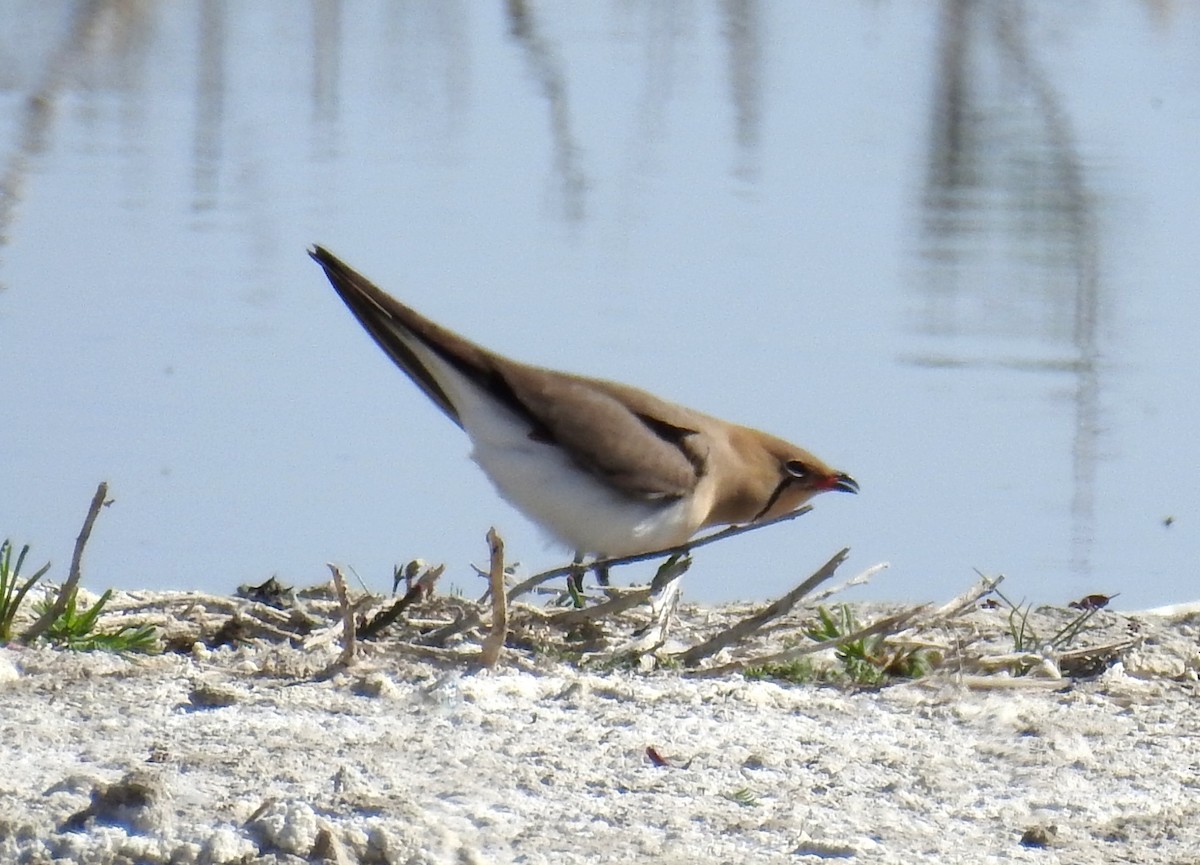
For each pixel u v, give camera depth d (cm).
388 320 1223
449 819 764
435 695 929
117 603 1081
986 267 2186
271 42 3441
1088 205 2481
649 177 2558
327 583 1195
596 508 1224
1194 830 805
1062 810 828
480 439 1227
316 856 705
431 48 3447
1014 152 2797
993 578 1266
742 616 1188
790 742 905
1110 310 2011
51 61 3102
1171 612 1255
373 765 827
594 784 825
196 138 2667
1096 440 1666
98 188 2359
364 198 2366
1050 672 1060
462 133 2770
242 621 1043
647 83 3219
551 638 1077
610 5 4056
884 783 852
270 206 2306
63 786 772
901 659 1063
